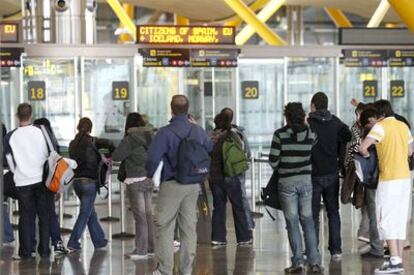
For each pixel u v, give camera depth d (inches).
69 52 1867.6
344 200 1128.2
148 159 944.9
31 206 1159.6
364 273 1039.6
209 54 1891.0
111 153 1247.5
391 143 1013.2
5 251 1248.2
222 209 1282.0
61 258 1178.0
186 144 942.4
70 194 1822.1
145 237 1171.9
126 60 1897.1
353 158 1065.5
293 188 1024.2
